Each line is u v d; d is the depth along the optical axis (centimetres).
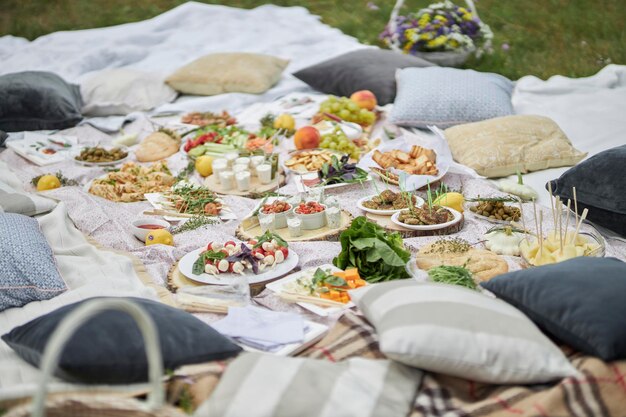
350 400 173
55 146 329
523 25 497
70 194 273
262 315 206
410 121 332
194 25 451
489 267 226
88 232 257
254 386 173
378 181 288
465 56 412
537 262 226
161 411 146
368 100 349
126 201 281
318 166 298
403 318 184
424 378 185
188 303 214
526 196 275
